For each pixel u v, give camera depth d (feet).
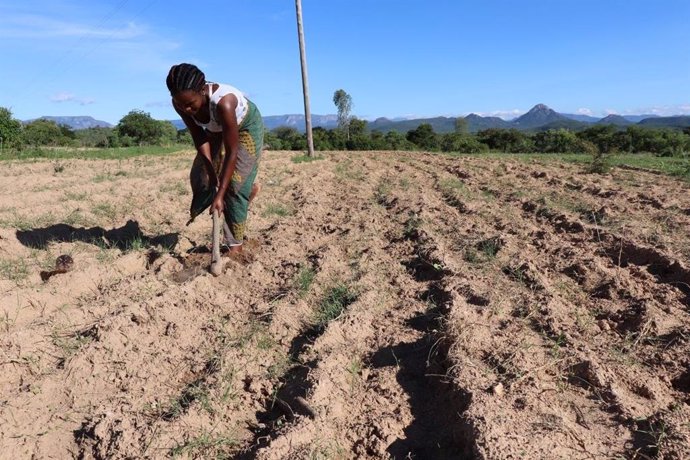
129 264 16.71
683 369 10.52
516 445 7.99
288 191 33.01
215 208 14.98
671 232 20.62
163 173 40.55
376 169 46.42
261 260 17.54
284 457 8.23
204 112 14.70
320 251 18.38
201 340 12.21
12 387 10.48
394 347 11.89
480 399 9.12
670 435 8.27
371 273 16.53
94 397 10.19
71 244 19.07
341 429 9.23
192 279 14.88
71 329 12.62
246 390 10.50
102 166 46.80
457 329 11.64
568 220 22.44
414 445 8.92
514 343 11.34
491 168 46.60
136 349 11.70
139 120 138.51
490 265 17.04
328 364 10.84
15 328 12.73
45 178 36.29
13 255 17.88
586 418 9.06
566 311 13.28
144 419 9.45
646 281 15.16
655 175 40.88
